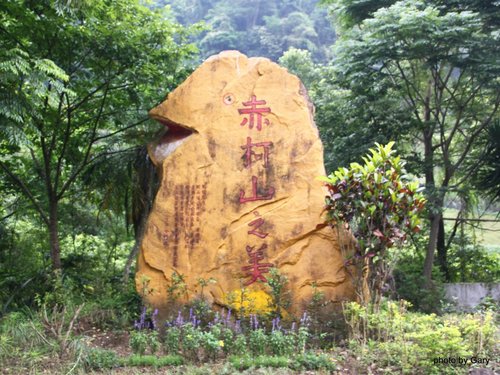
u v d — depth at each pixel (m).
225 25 29.88
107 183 9.97
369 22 10.34
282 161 6.88
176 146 7.29
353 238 6.54
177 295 6.67
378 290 6.34
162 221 6.95
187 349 5.49
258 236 6.71
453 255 12.55
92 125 10.56
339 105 12.55
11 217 13.09
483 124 11.48
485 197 12.23
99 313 7.38
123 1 8.98
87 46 8.59
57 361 5.55
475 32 11.06
